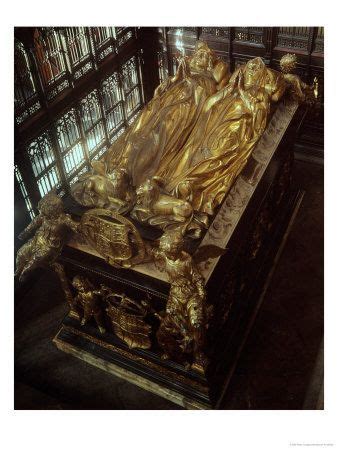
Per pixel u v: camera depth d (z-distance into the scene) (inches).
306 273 184.4
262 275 179.8
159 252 128.3
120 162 158.4
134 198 141.3
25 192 182.7
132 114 242.4
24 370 165.5
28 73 175.0
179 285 124.8
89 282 148.3
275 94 172.4
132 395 156.5
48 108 183.2
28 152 179.6
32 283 189.5
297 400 152.3
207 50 181.2
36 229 152.0
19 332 176.1
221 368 154.3
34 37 171.9
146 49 234.4
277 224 191.0
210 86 175.2
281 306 175.5
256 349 164.7
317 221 201.8
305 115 201.9
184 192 141.8
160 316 137.6
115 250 134.6
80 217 144.6
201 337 125.4
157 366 153.4
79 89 198.4
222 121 163.5
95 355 162.7
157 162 157.9
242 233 144.6
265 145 167.2
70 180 205.8
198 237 135.7
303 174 221.5
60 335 168.7
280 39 213.9
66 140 201.5
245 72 173.6
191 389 149.7
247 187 154.6
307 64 213.6
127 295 142.0
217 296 132.7
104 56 210.1
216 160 152.7
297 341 165.9
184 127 164.9
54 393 159.0
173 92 176.1
